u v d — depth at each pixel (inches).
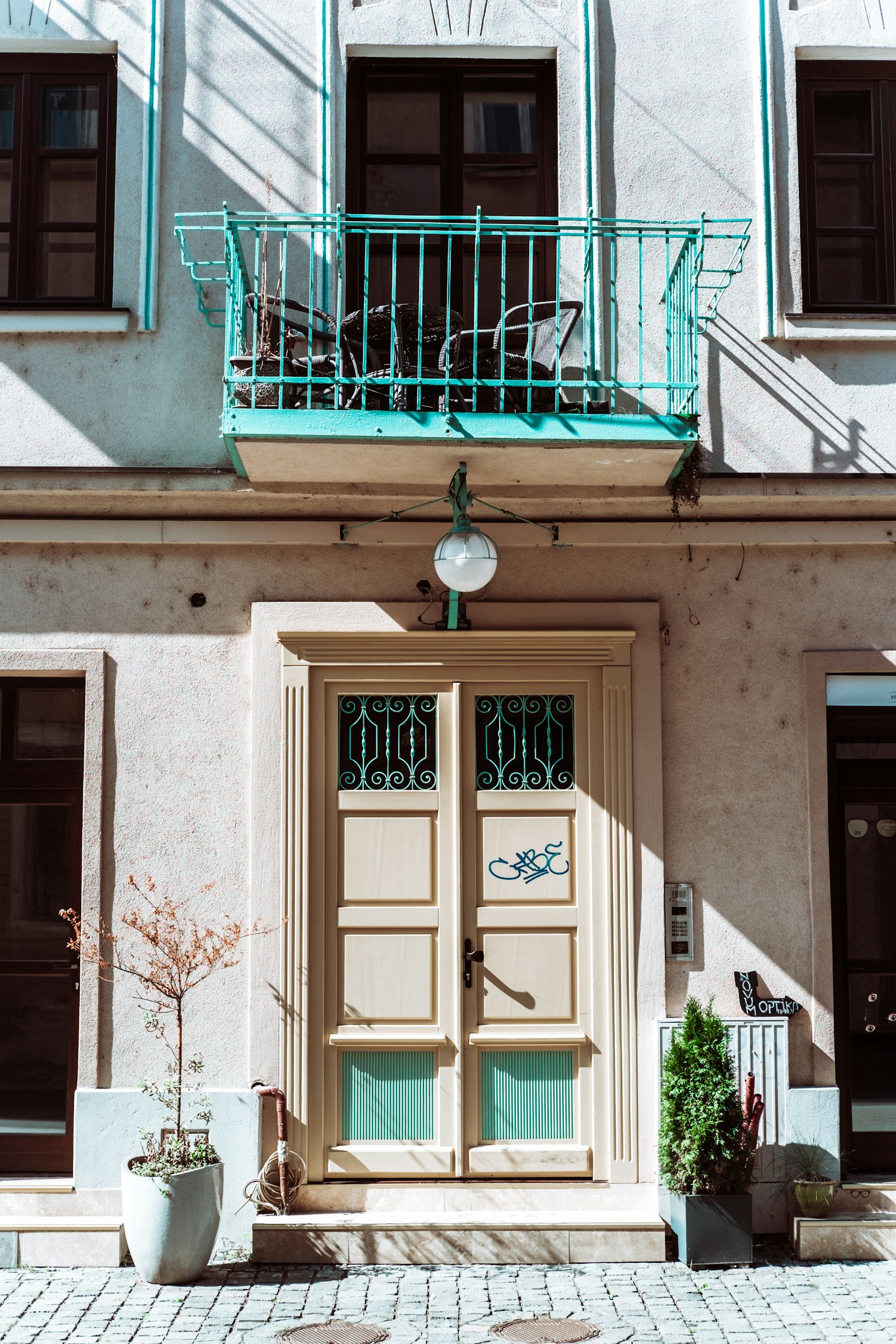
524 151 291.0
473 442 244.2
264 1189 262.1
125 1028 268.2
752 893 275.9
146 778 274.2
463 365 263.4
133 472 268.7
